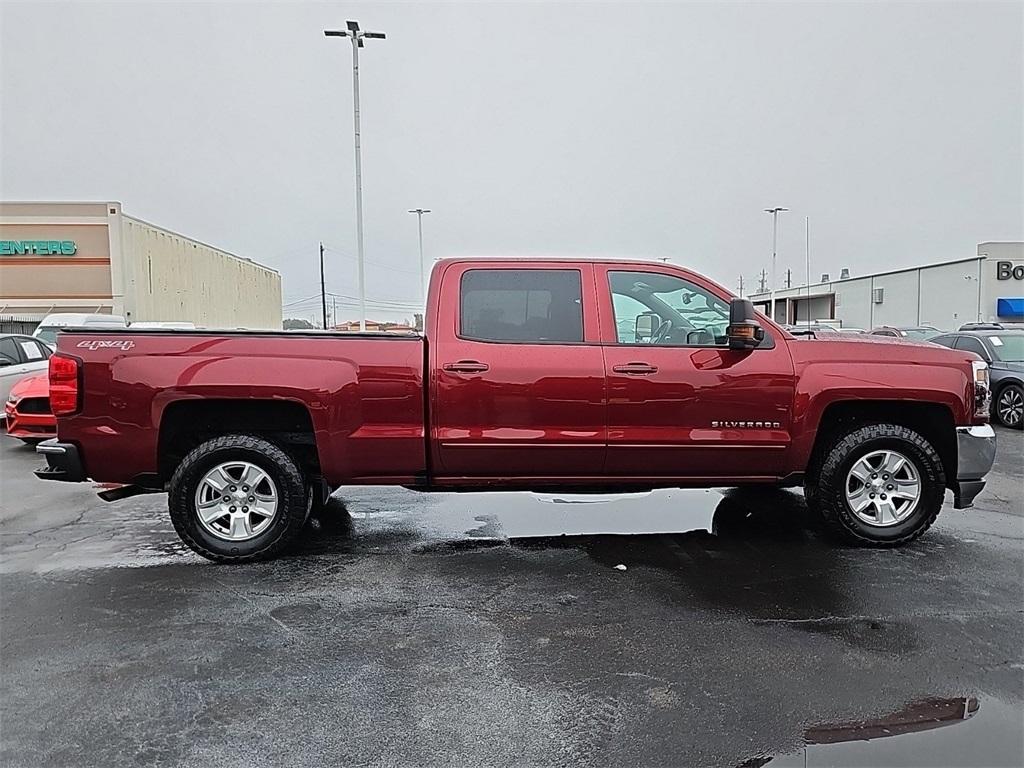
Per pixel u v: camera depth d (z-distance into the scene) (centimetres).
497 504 595
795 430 457
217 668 308
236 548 443
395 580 414
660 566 438
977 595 389
